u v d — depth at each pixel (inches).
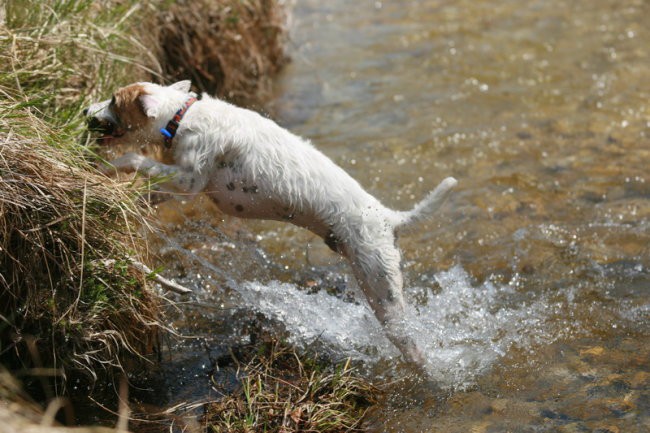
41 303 132.6
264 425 134.6
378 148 250.7
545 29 349.1
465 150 249.8
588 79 297.0
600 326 166.6
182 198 170.2
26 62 169.9
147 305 145.3
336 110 277.9
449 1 390.6
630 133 254.1
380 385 152.0
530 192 224.7
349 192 159.3
